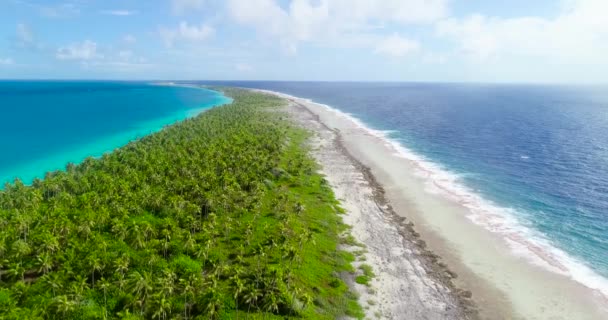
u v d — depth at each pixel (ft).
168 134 546.67
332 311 207.82
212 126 604.08
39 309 179.73
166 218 269.44
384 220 321.32
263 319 193.98
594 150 537.24
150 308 189.06
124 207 284.41
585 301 221.46
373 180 418.31
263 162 415.85
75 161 533.55
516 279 241.96
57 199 299.99
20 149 596.29
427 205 351.67
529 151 542.98
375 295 225.35
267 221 297.94
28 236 245.45
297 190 372.99
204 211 304.50
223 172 367.45
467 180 420.36
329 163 479.82
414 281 239.91
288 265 239.09
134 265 221.05
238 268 219.00
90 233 247.09
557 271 249.34
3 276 219.20
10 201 294.05
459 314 212.02
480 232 300.20
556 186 396.78
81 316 182.39
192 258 239.50
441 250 275.39
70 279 209.97
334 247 273.13
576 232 297.53
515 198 366.43
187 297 200.44
